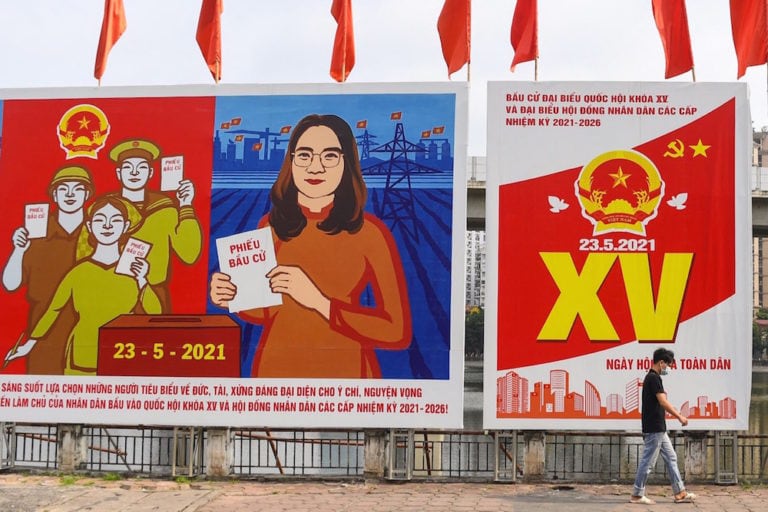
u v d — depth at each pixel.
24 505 9.25
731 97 10.70
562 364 10.46
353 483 10.63
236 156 11.02
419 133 10.86
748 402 10.35
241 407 10.70
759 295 101.69
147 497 9.70
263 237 10.88
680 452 15.70
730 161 10.62
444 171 10.78
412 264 10.70
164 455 16.92
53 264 11.12
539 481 10.58
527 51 10.98
